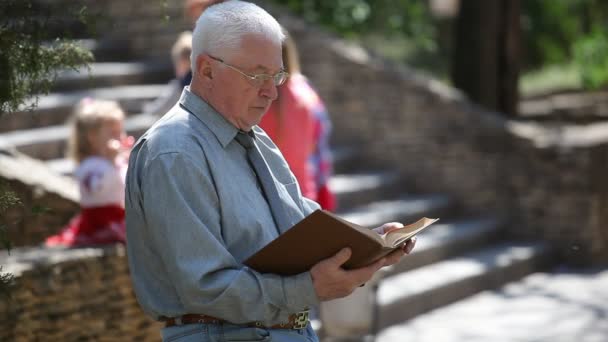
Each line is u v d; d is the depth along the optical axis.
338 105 27.88
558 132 27.44
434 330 20.05
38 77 10.56
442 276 22.42
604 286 23.67
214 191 8.39
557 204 26.20
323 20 35.62
